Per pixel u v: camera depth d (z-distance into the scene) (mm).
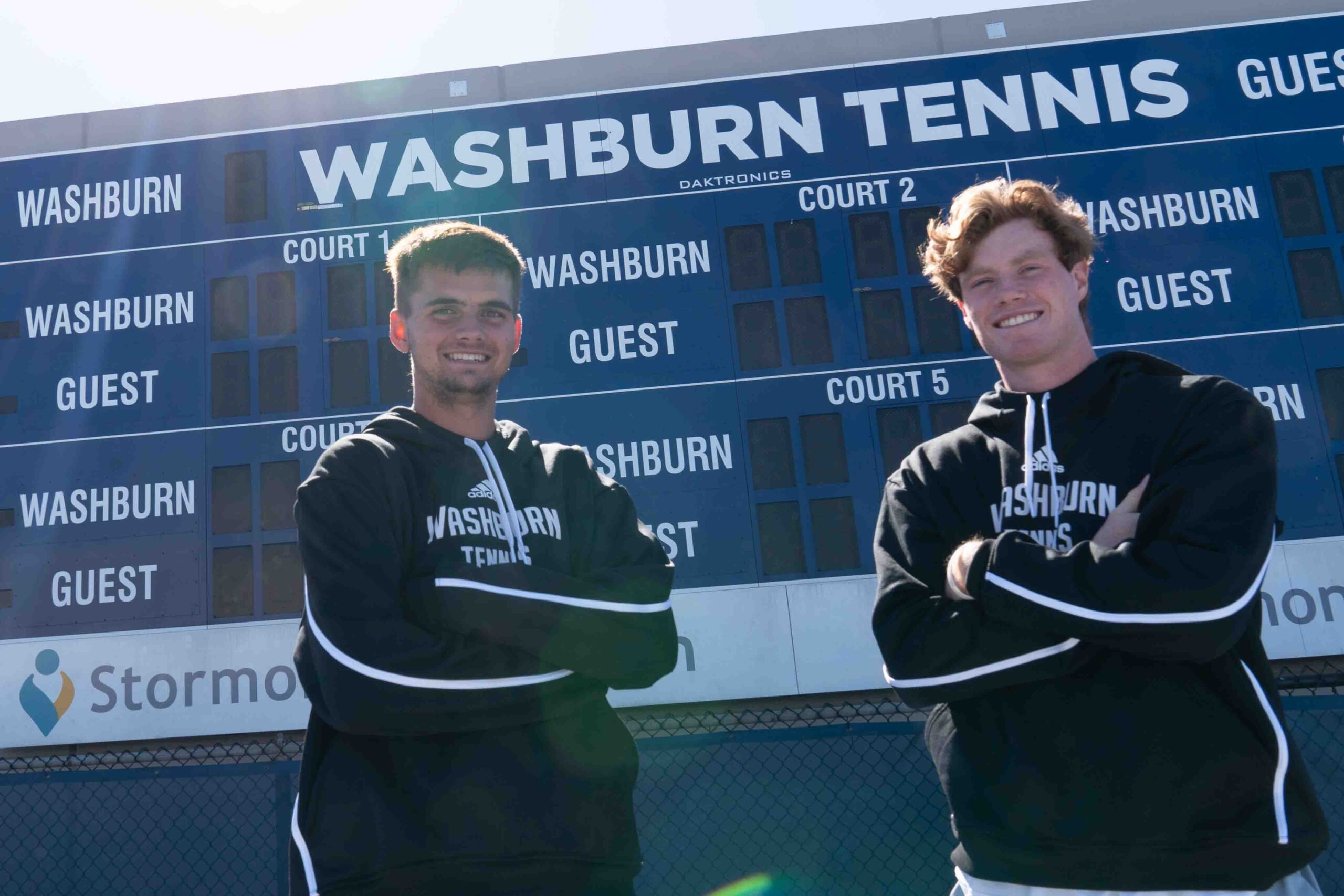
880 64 6898
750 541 6258
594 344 6488
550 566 1571
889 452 6285
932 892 4648
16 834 5227
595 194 6738
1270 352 6223
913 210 6637
